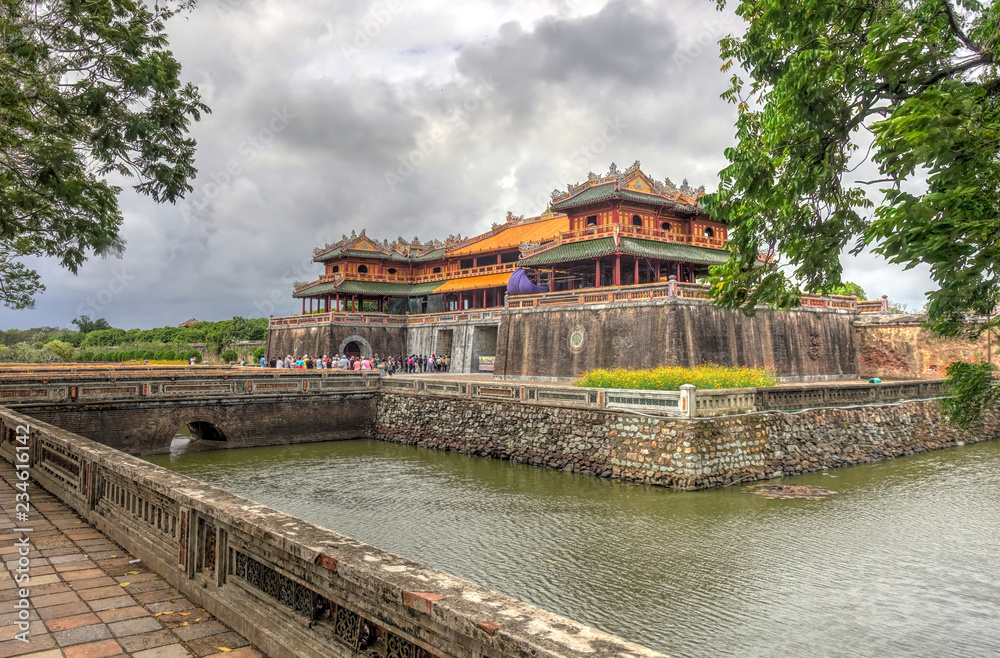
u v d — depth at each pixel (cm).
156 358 7550
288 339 6319
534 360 4162
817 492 2156
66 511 1086
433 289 6350
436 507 2086
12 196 1210
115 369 3856
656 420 2322
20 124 1219
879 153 591
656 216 4497
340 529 1858
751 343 3722
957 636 1166
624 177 4297
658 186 4441
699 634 1184
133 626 596
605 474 2416
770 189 805
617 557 1587
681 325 3359
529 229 5975
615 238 4056
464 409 3167
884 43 657
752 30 845
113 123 1240
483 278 5959
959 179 568
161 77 1265
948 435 3131
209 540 668
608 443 2478
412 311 6994
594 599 1345
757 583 1418
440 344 5706
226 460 2905
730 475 2261
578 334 3888
